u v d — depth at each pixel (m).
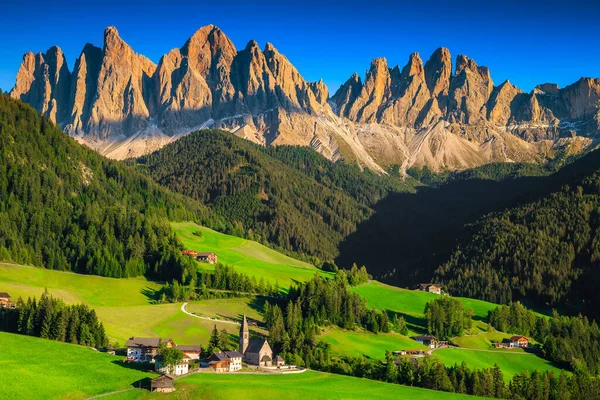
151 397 174.25
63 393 172.00
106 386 179.50
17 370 181.88
